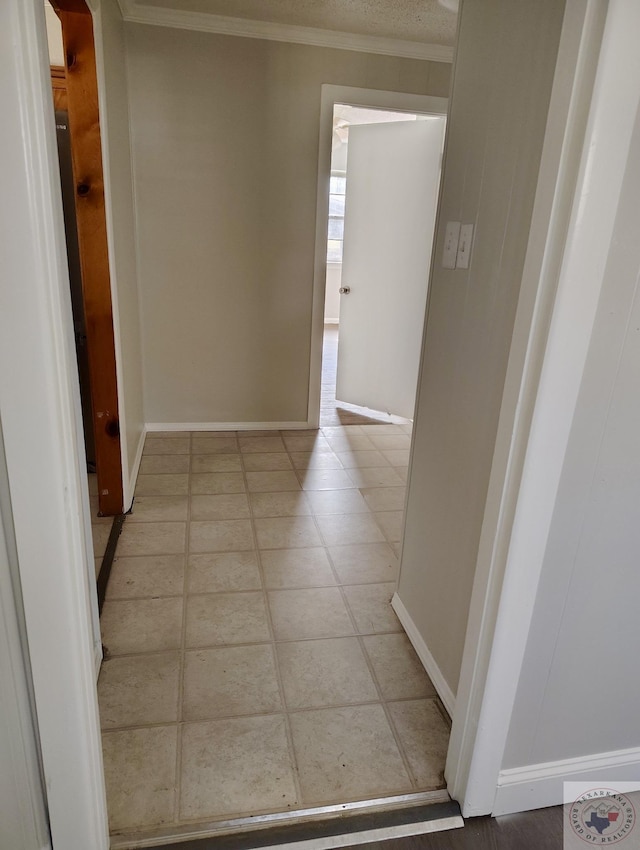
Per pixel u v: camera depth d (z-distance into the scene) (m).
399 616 1.97
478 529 1.35
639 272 0.93
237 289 3.45
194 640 1.83
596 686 1.26
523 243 1.11
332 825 1.27
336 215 8.27
